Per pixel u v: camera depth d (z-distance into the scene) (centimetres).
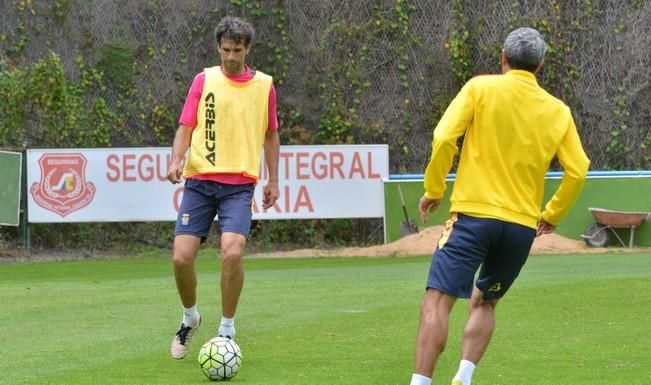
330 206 3928
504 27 4456
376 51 4425
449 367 1460
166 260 3797
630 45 4494
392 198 3944
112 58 4338
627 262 3166
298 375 1375
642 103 4512
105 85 4338
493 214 1155
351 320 1911
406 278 2739
